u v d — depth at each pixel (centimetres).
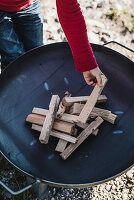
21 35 178
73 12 107
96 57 161
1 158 168
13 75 151
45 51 160
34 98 149
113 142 133
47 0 278
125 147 130
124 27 264
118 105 147
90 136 136
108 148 131
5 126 134
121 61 155
